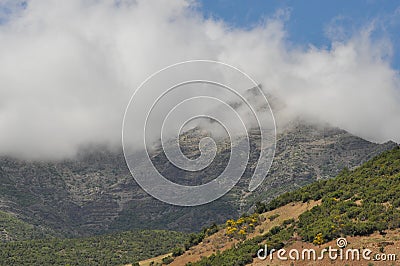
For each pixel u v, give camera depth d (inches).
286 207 4335.6
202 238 4402.1
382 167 4121.6
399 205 3331.7
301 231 3427.7
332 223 3319.4
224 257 3567.9
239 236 4028.1
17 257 6515.8
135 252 7007.9
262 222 4188.0
